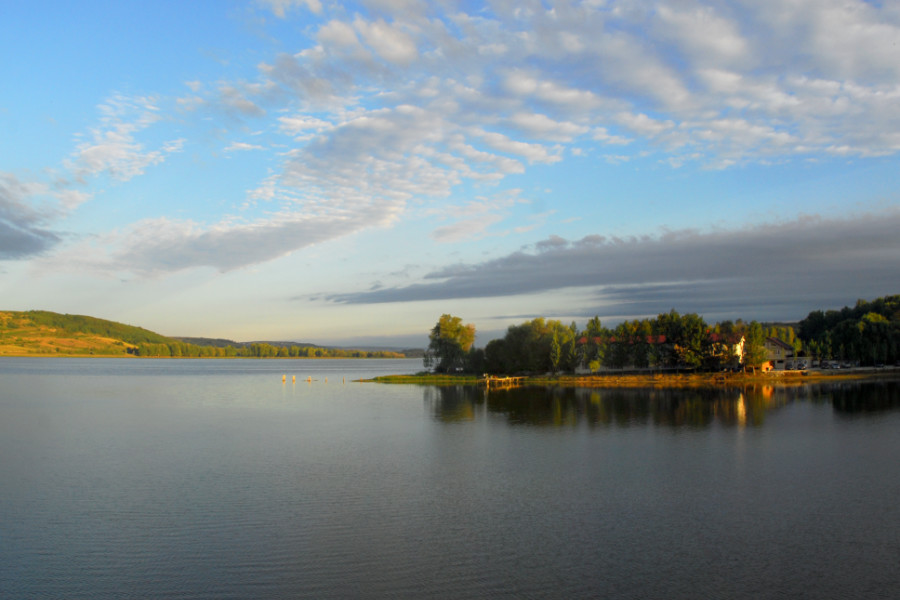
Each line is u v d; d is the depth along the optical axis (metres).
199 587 27.72
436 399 115.94
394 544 33.03
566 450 59.91
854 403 100.50
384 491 43.94
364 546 32.75
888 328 176.00
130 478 47.75
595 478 47.94
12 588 27.62
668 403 102.94
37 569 29.70
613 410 93.69
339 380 192.50
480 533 34.84
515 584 28.11
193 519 37.25
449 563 30.47
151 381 184.12
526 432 71.94
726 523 36.75
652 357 161.88
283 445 63.00
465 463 53.56
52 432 72.94
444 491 43.91
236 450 60.06
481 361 177.00
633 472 49.94
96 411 96.94
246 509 39.28
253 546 32.66
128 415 91.12
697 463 53.53
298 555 31.44
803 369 170.25
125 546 32.66
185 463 53.66
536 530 35.44
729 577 28.92
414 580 28.48
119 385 162.12
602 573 29.33
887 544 33.19
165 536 34.25
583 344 164.38
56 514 38.19
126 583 28.11
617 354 164.62
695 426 75.94
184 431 73.69
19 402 111.94
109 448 61.28
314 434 70.81
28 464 53.28
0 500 41.53
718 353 155.75
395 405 105.56
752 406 97.44
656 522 36.91
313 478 47.81
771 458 55.59
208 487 45.03
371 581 28.36
